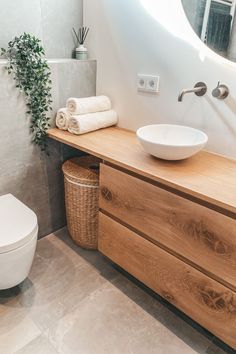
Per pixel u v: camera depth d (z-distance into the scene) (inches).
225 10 55.5
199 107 58.4
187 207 45.2
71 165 71.5
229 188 44.5
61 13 67.7
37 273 66.6
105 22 68.0
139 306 60.1
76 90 71.9
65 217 83.6
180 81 59.6
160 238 51.6
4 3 57.2
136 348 51.9
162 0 59.5
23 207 59.1
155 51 61.4
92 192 65.6
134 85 67.9
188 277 49.6
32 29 63.5
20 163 67.1
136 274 59.9
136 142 63.5
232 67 52.2
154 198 49.6
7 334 52.7
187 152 48.8
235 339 46.3
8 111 60.4
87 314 57.6
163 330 55.5
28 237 51.4
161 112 65.2
